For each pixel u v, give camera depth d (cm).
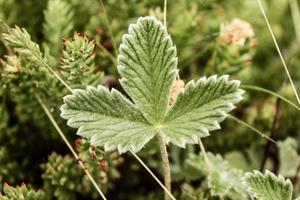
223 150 28
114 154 24
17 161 27
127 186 27
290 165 27
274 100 28
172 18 29
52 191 25
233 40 26
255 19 31
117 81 26
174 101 20
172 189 26
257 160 27
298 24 31
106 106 20
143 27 20
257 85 31
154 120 20
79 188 25
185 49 29
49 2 26
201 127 20
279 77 31
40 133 26
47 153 27
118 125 20
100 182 24
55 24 26
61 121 25
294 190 26
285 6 33
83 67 23
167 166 21
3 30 24
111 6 28
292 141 27
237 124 28
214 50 28
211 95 20
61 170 24
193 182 27
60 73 24
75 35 22
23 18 28
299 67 31
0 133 26
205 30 30
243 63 27
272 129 26
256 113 28
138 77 20
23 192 22
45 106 25
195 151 27
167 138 20
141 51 20
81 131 20
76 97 20
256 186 21
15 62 24
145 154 25
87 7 29
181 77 29
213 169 25
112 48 27
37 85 24
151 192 27
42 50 27
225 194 24
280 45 33
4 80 24
